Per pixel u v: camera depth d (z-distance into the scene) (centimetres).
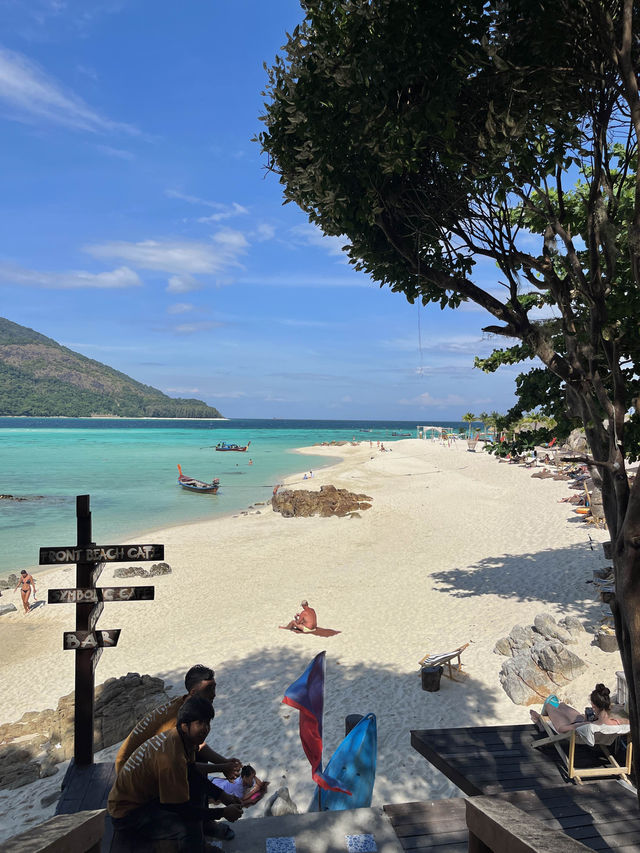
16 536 3319
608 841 450
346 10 466
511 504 3450
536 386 792
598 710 637
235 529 3347
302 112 516
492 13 439
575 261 476
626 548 357
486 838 200
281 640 1548
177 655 1494
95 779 518
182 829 370
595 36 402
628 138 451
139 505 4472
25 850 164
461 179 519
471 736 708
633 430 562
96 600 540
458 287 551
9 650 1666
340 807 593
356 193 546
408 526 3147
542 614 1451
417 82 459
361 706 1137
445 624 1591
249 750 995
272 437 17800
